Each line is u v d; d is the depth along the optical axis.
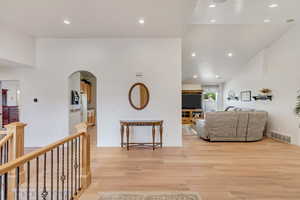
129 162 3.82
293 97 5.24
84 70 5.01
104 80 5.02
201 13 4.31
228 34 5.71
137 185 2.84
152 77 5.03
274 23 5.04
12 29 4.18
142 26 4.18
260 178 3.06
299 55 5.01
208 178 3.07
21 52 4.45
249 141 5.70
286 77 5.52
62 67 5.00
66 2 3.10
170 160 3.94
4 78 4.99
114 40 5.01
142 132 5.09
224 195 2.55
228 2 3.77
